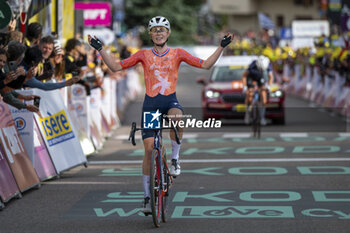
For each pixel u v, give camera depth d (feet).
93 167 71.36
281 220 45.29
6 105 56.65
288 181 60.23
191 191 56.03
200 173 65.51
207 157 77.15
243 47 195.42
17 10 74.28
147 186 45.14
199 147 86.48
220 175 64.13
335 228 42.91
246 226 43.83
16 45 53.57
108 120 103.65
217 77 118.73
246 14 392.06
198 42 415.85
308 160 73.46
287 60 192.03
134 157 79.05
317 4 380.78
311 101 164.66
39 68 68.59
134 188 58.29
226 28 370.12
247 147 85.97
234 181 60.70
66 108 68.23
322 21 216.54
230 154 79.56
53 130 65.05
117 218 46.83
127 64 46.68
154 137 45.21
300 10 383.65
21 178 55.77
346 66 130.93
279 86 113.50
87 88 79.41
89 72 87.04
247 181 60.64
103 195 55.21
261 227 43.50
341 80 135.95
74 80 59.57
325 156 76.48
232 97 111.65
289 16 385.29
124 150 85.51
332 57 142.92
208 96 113.09
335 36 166.20
